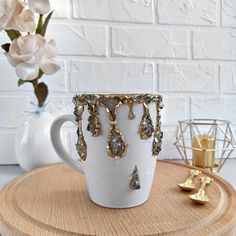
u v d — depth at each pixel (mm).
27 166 470
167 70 565
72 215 289
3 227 270
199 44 570
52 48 436
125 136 289
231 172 513
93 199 323
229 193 353
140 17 545
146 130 294
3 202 324
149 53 555
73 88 540
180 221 273
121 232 251
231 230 267
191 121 562
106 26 538
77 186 380
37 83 469
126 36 545
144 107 290
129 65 552
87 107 294
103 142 292
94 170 305
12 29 435
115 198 304
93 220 277
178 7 555
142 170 304
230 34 578
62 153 359
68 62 535
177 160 582
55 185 384
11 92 527
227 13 572
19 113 532
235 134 592
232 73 588
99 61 543
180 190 364
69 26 527
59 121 345
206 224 271
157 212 296
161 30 555
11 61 422
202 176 414
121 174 297
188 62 571
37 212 296
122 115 284
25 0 479
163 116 572
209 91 583
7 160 539
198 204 314
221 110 590
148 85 561
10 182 394
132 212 297
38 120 465
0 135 531
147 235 247
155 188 372
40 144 458
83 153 312
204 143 519
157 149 314
